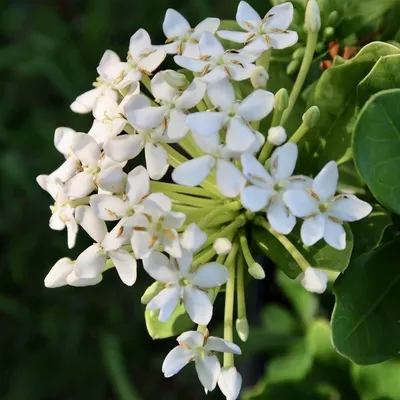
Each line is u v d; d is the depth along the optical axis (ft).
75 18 1.93
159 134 0.82
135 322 1.69
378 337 0.85
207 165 0.80
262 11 0.96
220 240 0.81
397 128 0.81
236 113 0.81
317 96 0.87
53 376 1.69
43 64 1.75
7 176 1.77
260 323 1.25
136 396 1.56
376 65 0.83
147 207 0.80
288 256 0.85
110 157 0.82
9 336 1.75
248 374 1.22
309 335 1.10
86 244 1.69
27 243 1.74
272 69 0.93
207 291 0.82
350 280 0.85
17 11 1.92
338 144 0.88
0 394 1.69
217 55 0.82
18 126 1.85
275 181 0.80
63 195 0.86
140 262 1.69
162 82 0.83
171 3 1.77
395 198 0.82
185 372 1.67
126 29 1.79
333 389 1.07
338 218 0.81
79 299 1.73
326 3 0.91
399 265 0.86
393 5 0.92
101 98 0.86
